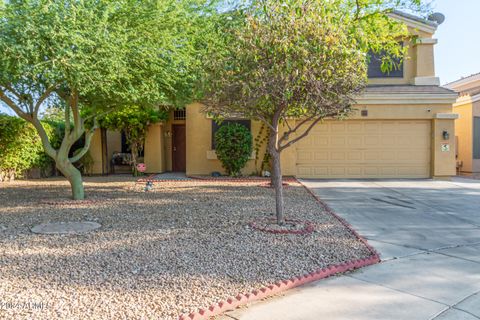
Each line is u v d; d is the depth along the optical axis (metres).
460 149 19.11
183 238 6.21
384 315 3.82
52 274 4.63
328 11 6.36
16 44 6.79
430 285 4.58
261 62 5.85
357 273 5.00
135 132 16.61
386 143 15.63
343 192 11.93
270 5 6.01
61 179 15.68
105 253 5.44
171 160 18.75
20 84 8.66
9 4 6.97
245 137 15.07
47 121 16.64
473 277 4.84
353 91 6.44
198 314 3.68
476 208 9.43
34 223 7.28
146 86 8.60
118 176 16.66
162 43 8.55
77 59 7.19
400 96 15.09
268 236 6.36
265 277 4.63
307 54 5.52
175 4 8.60
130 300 3.94
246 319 3.74
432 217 8.39
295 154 15.70
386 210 9.15
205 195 10.89
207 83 6.35
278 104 6.46
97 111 11.20
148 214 8.12
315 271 4.86
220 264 5.02
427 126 15.53
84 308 3.75
